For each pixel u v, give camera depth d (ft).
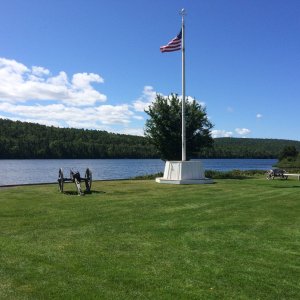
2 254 24.98
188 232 31.65
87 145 414.00
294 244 28.35
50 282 20.47
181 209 42.24
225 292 19.74
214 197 51.90
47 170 213.87
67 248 26.61
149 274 21.91
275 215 39.24
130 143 459.32
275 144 520.01
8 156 389.39
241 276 21.89
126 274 21.83
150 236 30.19
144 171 200.03
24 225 33.55
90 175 58.03
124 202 46.80
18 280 20.65
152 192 57.36
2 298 18.44
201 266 23.39
